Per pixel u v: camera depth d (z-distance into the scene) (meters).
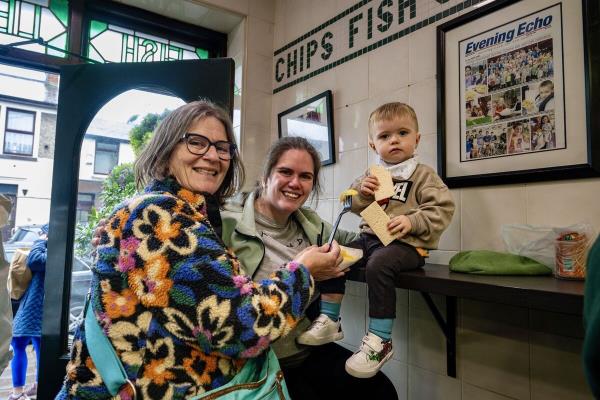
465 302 1.12
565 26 0.93
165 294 0.54
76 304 1.64
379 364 0.85
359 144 1.52
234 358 0.58
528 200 1.00
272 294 0.59
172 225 0.57
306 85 1.82
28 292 1.93
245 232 0.95
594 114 0.87
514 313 1.00
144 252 0.55
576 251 0.76
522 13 1.01
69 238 1.32
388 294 0.88
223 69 1.33
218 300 0.54
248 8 2.01
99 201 2.16
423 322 1.23
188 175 0.72
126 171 2.03
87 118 1.36
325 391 0.99
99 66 1.37
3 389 2.19
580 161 0.90
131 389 0.53
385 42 1.42
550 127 0.95
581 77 0.90
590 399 0.86
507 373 1.01
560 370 0.91
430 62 1.26
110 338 0.55
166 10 1.93
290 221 1.14
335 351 1.07
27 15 1.67
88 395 0.56
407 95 1.33
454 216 1.16
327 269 0.78
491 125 1.07
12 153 4.18
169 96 1.62
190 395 0.55
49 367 1.27
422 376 1.22
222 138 0.76
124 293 0.55
